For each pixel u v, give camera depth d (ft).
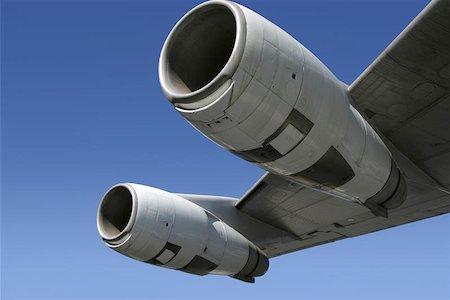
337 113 17.99
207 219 29.27
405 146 22.61
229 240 29.84
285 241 34.19
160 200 27.45
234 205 32.50
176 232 27.45
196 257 28.55
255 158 18.34
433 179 24.89
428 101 19.80
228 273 30.91
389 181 20.95
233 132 17.04
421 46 17.66
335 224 32.45
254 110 16.30
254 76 15.74
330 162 18.72
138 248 26.76
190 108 16.69
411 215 30.04
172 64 17.90
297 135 17.34
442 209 28.78
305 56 17.15
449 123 20.67
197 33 17.74
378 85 19.34
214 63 17.98
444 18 16.49
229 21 17.07
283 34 16.92
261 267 31.63
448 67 18.15
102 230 27.45
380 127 21.48
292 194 30.01
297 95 16.63
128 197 28.40
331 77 18.29
